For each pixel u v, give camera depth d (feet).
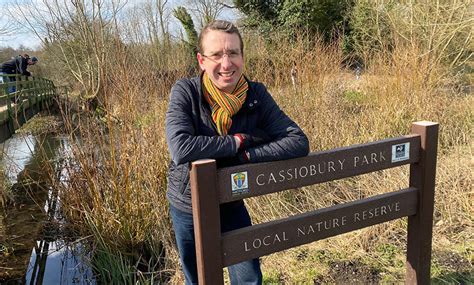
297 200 12.56
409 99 16.80
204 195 5.15
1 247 12.78
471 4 25.86
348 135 14.83
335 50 18.92
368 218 6.47
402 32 26.35
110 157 11.37
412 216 6.97
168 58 18.69
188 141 5.26
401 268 8.93
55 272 11.53
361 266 9.09
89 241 11.68
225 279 9.11
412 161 6.66
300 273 8.94
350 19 38.47
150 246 11.28
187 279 6.55
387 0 30.40
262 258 9.67
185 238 6.14
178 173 5.90
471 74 27.48
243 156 5.45
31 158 19.93
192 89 5.72
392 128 16.15
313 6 42.75
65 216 12.53
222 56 5.40
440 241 9.69
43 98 32.45
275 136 5.87
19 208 15.60
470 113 18.11
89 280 11.02
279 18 45.88
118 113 12.24
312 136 14.33
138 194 11.25
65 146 14.65
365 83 20.30
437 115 17.13
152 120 12.62
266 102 6.02
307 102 15.31
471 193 10.94
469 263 8.84
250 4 48.37
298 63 16.20
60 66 45.14
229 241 5.47
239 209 6.33
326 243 10.03
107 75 13.06
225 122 5.64
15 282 11.18
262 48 18.58
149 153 11.94
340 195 12.56
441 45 25.67
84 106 13.50
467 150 14.33
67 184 12.09
